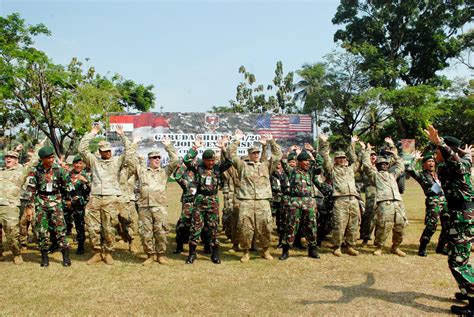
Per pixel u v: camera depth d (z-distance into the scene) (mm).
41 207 6828
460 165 4832
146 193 7004
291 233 7301
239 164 7281
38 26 23516
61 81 24688
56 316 4660
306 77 31562
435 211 7383
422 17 33500
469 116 31234
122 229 7965
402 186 9742
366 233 8547
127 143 7188
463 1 32594
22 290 5574
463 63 34969
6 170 6973
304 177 7469
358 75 30703
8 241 6824
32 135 31406
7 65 22141
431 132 4906
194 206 7191
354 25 34906
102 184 7000
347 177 7734
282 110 47688
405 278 6066
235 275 6285
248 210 7086
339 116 32281
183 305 4977
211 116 22203
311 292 5430
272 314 4676
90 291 5523
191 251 7145
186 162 7531
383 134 35656
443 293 5367
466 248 4809
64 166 8391
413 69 35562
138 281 5984
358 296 5258
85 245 8672
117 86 34844
